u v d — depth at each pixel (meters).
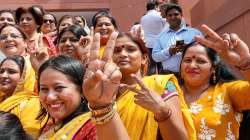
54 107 2.49
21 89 3.77
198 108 2.97
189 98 3.08
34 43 3.87
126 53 2.83
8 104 3.48
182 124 2.42
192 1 9.14
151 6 6.33
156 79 2.72
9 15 5.71
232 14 6.38
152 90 2.47
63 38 4.20
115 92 1.92
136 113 2.58
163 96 2.56
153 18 5.24
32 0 10.98
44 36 4.68
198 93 3.07
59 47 4.26
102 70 1.90
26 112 3.34
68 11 11.16
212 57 3.06
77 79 2.54
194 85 3.07
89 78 1.87
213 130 2.87
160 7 5.77
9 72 3.75
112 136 1.88
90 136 2.34
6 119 2.08
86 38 3.68
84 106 2.60
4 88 3.75
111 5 11.05
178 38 4.77
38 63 3.69
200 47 3.06
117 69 1.91
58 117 2.51
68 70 2.52
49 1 11.06
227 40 2.44
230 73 3.13
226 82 3.07
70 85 2.51
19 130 2.08
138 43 2.92
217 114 2.90
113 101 1.91
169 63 4.48
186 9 9.11
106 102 1.88
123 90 2.76
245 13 5.86
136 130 2.53
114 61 2.85
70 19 5.86
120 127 1.90
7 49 4.48
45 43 4.66
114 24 4.78
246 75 2.46
